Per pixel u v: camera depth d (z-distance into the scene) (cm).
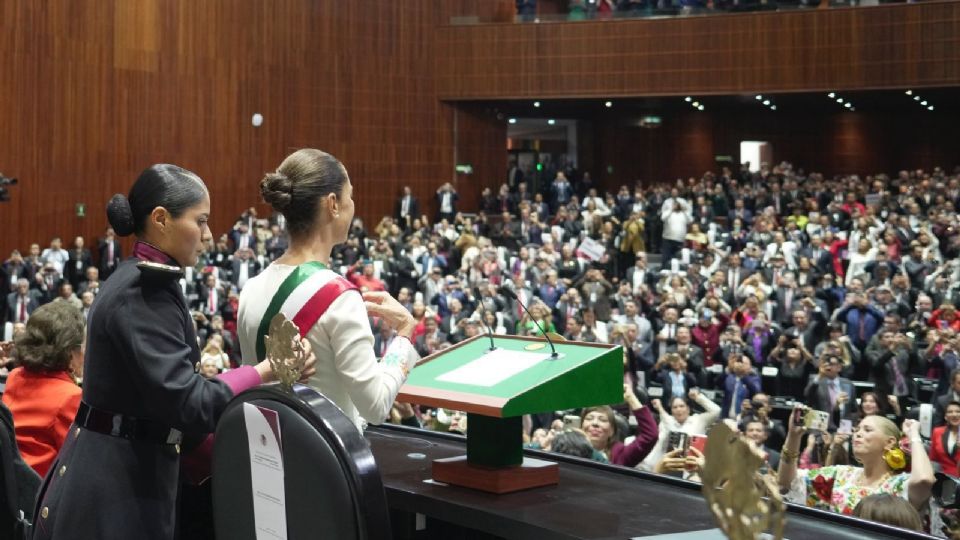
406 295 1543
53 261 1892
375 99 2522
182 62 2211
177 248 238
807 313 1301
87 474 222
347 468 158
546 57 2483
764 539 151
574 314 1518
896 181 2184
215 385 217
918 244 1583
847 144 2788
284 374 170
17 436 318
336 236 235
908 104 2536
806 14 2239
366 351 215
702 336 1342
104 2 2075
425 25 2572
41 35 1984
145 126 2153
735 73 2306
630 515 207
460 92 2562
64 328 324
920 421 831
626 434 648
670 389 1150
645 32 2388
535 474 233
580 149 2978
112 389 225
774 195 2158
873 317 1316
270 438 170
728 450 134
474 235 2180
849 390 1007
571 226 2138
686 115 2883
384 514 159
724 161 2861
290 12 2384
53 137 2008
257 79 2336
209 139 2261
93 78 2066
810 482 417
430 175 2603
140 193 237
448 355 264
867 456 405
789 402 1027
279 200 226
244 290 232
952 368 1066
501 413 215
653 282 1775
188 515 281
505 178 2714
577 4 2461
